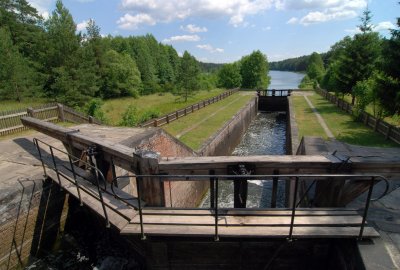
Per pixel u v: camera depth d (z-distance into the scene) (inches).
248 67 2507.4
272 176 136.9
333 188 162.7
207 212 163.8
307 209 157.9
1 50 911.7
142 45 2409.0
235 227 147.7
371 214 162.2
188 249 168.6
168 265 173.6
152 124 645.3
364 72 825.5
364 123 627.5
